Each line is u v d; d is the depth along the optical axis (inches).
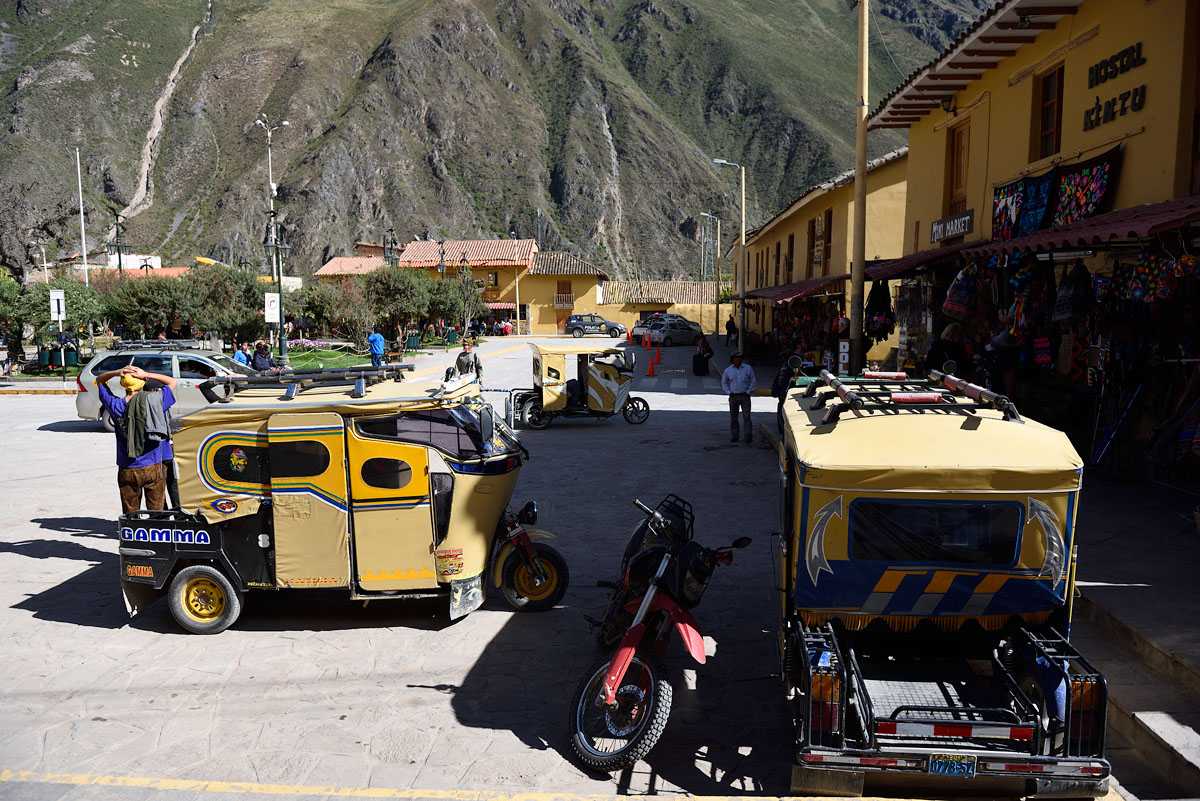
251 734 191.6
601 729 190.7
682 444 574.2
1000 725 150.0
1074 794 150.1
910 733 151.1
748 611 265.9
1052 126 452.4
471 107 6638.8
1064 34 424.5
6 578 303.9
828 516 163.2
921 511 161.8
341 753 183.0
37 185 4928.6
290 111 6067.9
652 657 176.1
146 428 310.7
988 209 513.7
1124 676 195.0
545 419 649.6
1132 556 260.5
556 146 6579.7
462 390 257.8
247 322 1380.4
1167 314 316.2
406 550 245.1
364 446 241.1
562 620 259.6
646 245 6230.3
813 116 7219.5
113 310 1352.1
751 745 186.2
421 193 5930.1
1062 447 162.6
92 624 260.1
